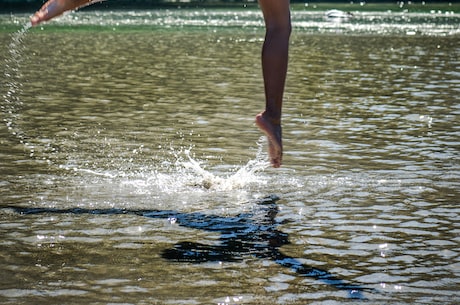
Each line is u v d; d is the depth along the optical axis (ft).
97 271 19.39
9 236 21.84
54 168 29.19
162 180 27.84
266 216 23.82
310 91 49.90
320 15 144.56
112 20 130.41
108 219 23.43
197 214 24.02
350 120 39.27
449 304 17.65
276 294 18.08
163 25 118.52
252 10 163.32
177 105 43.39
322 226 22.91
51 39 90.74
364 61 68.74
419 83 53.57
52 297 17.80
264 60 21.83
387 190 26.58
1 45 81.10
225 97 46.44
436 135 35.55
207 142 33.81
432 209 24.54
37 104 43.37
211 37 95.45
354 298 17.92
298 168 29.43
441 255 20.70
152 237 21.91
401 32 104.73
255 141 34.09
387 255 20.66
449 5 181.88
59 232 22.22
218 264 19.93
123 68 61.67
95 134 35.27
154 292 18.12
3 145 32.73
